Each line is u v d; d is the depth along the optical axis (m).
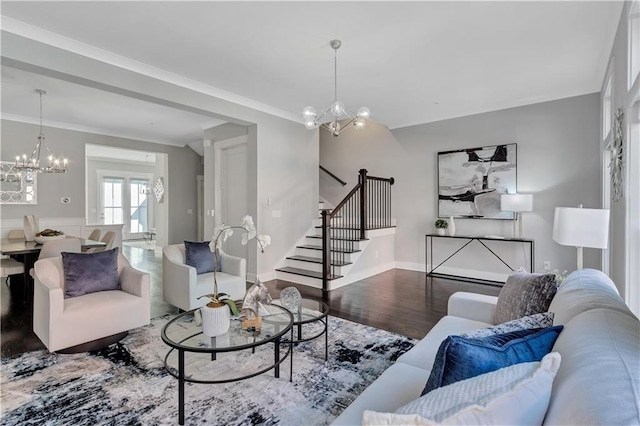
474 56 3.38
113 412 1.93
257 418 1.88
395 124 6.17
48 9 2.56
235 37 2.99
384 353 2.67
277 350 2.27
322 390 2.15
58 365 2.46
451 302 2.39
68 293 2.86
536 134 4.82
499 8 2.56
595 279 1.65
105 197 10.56
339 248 5.48
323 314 2.55
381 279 5.34
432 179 5.83
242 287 3.81
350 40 3.04
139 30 2.87
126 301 2.87
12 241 4.77
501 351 1.03
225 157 5.97
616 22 2.74
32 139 5.82
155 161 10.39
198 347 1.91
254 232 2.33
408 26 2.81
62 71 3.02
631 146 2.39
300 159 5.81
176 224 8.23
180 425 1.82
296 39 3.02
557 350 1.06
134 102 4.91
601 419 0.64
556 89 4.38
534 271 4.81
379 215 6.48
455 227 5.58
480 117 5.31
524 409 0.78
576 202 4.52
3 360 2.54
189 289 3.37
